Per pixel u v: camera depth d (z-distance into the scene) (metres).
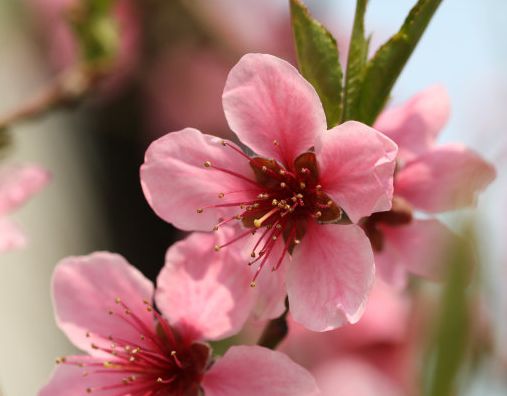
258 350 0.32
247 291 0.32
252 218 0.32
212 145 0.32
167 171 0.32
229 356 0.32
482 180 0.33
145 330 0.33
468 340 0.27
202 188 0.32
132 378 0.33
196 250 0.33
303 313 0.31
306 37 0.31
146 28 0.60
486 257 0.27
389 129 0.35
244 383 0.32
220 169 0.32
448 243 0.27
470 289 0.27
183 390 0.33
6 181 0.40
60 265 0.33
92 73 0.43
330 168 0.31
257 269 0.32
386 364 0.42
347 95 0.32
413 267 0.34
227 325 0.33
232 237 0.32
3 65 0.61
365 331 0.42
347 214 0.31
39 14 0.60
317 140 0.31
